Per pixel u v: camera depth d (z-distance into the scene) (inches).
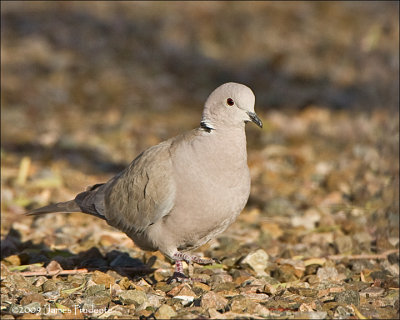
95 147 722.2
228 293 348.5
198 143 351.3
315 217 516.1
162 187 354.3
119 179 380.2
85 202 394.0
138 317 314.0
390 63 636.7
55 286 358.3
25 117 825.5
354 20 1228.5
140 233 373.4
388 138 528.7
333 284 373.7
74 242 462.3
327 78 971.3
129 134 769.6
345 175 610.2
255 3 1346.0
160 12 1288.1
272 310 322.7
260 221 520.4
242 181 356.8
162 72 1019.9
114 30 1181.1
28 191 582.2
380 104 773.9
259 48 1125.7
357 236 464.1
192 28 1212.5
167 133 777.6
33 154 697.0
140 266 413.1
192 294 344.2
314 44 1131.9
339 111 842.2
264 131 770.8
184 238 365.4
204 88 962.7
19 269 395.9
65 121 815.7
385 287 370.3
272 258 431.2
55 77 968.3
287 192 589.3
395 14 697.0
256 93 938.1
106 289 357.4
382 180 524.4
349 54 1034.7
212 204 350.3
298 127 770.2
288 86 957.8
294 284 377.7
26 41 1103.6
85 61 1046.4
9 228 490.3
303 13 1294.3
